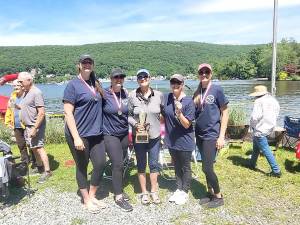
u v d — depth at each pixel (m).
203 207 5.32
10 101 7.10
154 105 5.38
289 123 8.50
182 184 5.58
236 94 46.06
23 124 6.57
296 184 6.26
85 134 5.15
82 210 5.32
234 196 5.73
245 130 8.70
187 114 5.17
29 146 6.83
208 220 4.92
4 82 8.02
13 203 5.62
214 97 5.11
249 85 66.25
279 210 5.22
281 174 6.72
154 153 5.48
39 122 6.47
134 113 5.38
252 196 5.73
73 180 6.59
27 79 6.42
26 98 6.47
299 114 26.41
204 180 6.45
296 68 80.50
